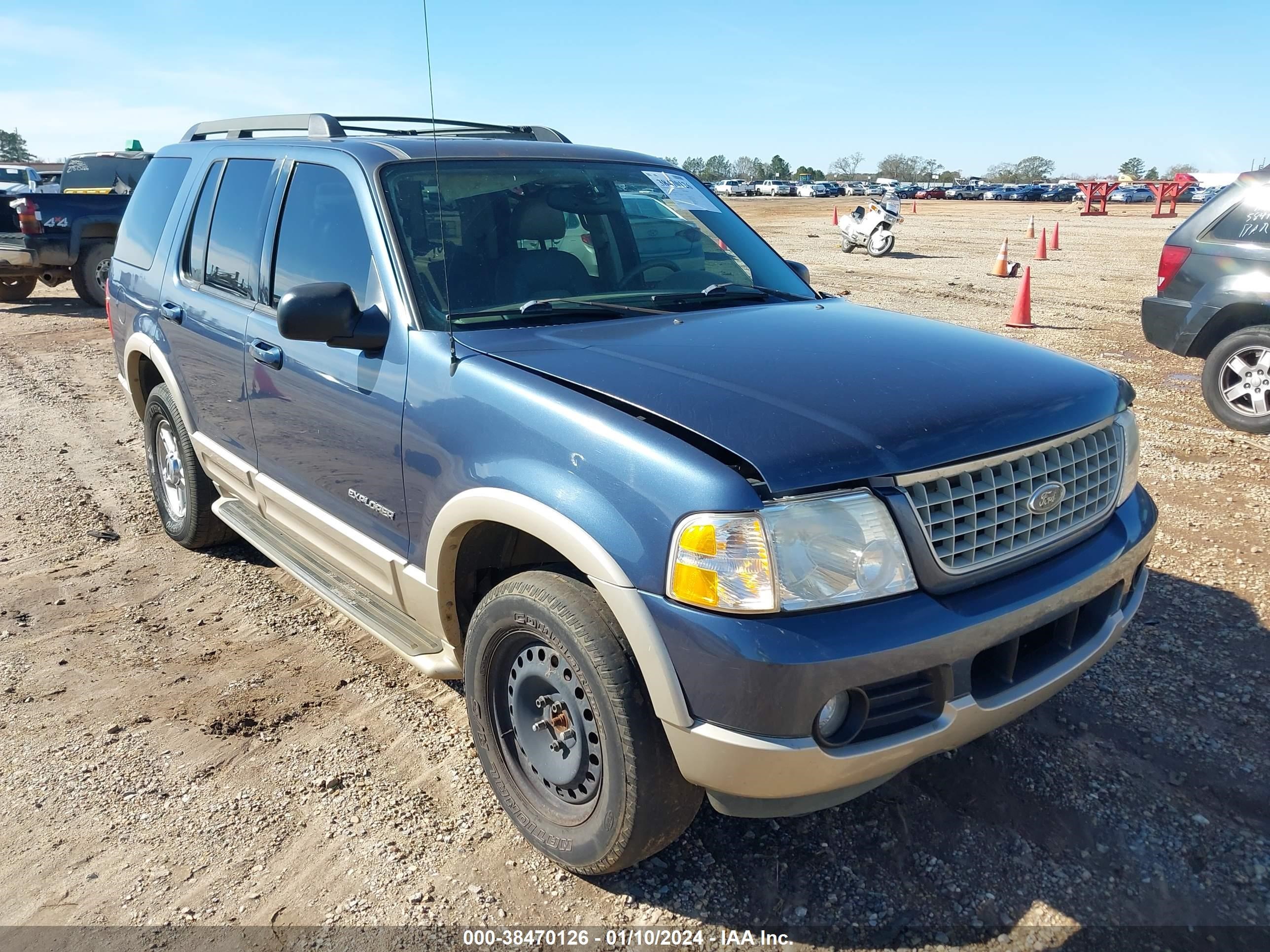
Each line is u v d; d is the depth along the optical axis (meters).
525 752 2.77
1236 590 4.30
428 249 3.21
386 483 3.12
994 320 11.54
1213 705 3.44
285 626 4.29
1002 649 2.45
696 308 3.42
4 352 10.64
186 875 2.75
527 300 3.26
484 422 2.68
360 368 3.16
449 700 3.66
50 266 12.84
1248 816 2.89
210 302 4.18
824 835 2.86
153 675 3.87
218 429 4.30
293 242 3.69
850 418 2.37
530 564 3.05
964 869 2.72
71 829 2.95
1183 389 8.16
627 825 2.44
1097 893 2.62
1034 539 2.53
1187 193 63.25
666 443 2.29
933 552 2.30
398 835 2.91
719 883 2.69
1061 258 19.88
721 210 4.23
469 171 3.53
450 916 2.59
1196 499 5.48
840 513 2.21
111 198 13.06
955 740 2.37
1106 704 3.47
